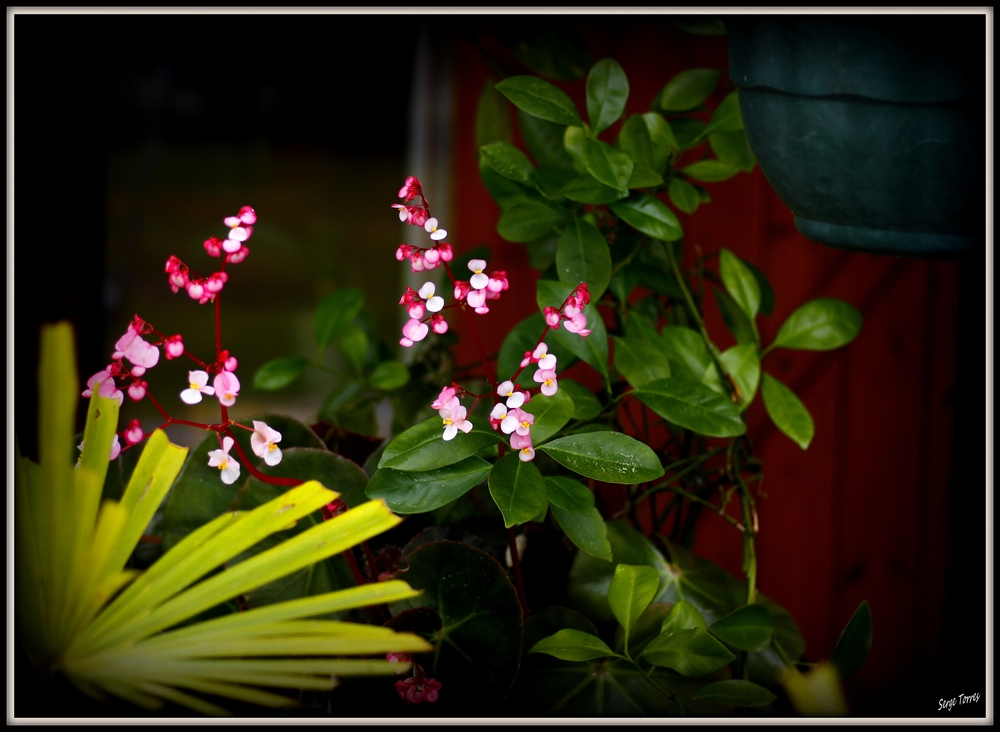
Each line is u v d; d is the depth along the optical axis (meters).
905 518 2.16
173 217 5.57
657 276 1.86
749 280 1.81
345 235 5.62
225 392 1.59
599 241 1.74
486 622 1.64
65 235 1.99
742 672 1.71
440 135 2.51
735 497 2.17
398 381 1.93
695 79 1.85
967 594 1.66
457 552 1.65
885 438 2.16
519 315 2.23
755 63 1.57
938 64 1.51
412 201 1.63
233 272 5.19
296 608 1.55
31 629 1.55
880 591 2.18
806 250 2.15
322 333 1.94
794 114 1.55
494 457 1.65
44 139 1.95
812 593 2.19
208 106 6.43
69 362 1.54
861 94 1.53
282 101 6.59
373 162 6.73
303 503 1.58
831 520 2.18
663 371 1.73
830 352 2.16
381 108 6.62
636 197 1.75
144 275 4.79
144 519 1.58
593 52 2.15
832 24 1.52
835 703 1.66
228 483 1.64
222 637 1.54
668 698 1.68
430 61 2.49
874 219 1.56
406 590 1.55
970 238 1.55
